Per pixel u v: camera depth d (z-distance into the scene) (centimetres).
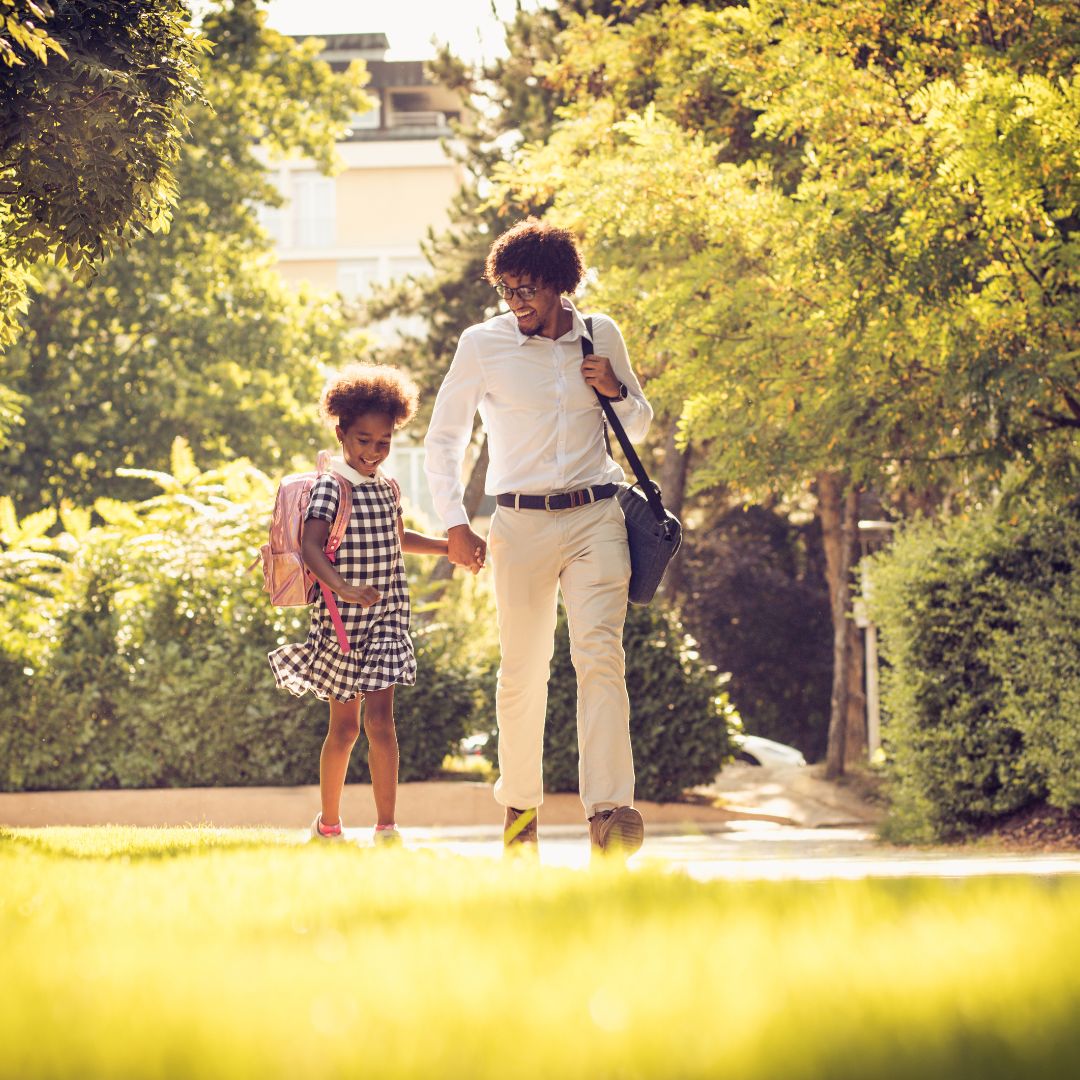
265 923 186
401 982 123
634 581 498
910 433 999
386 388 542
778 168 1398
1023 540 1133
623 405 508
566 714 1428
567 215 1264
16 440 2745
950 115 877
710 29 1206
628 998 111
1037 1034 101
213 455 2936
